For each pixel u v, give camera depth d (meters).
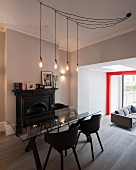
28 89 3.81
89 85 6.21
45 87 4.32
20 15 3.02
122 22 3.25
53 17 3.09
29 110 3.42
